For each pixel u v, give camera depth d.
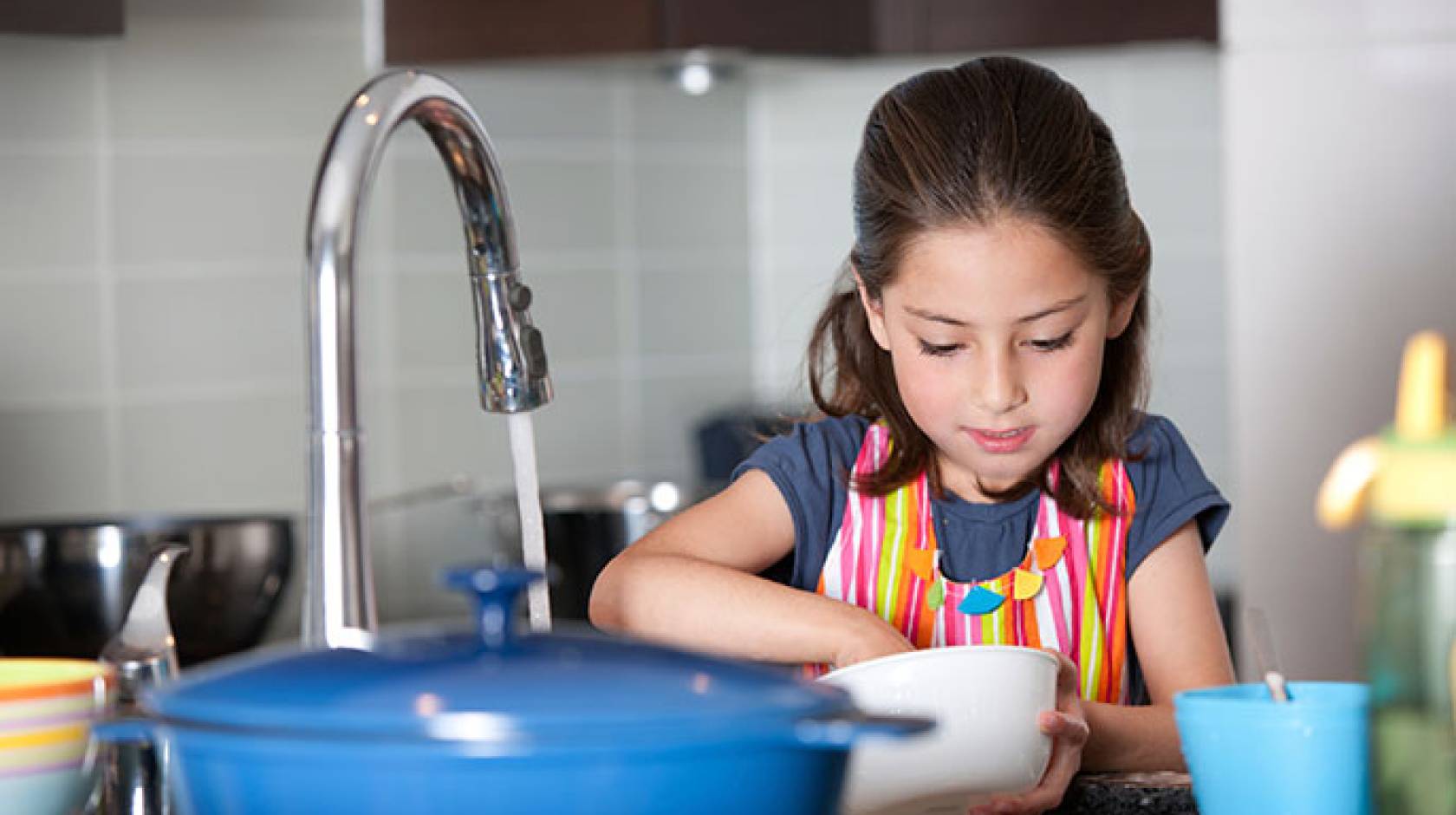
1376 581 0.90
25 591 1.90
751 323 3.62
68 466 2.73
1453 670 0.87
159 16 2.81
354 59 3.03
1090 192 1.36
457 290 3.18
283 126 2.96
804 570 1.54
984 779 1.08
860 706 1.06
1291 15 2.89
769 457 1.56
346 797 0.70
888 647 1.29
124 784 1.02
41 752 0.95
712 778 0.71
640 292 3.42
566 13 2.98
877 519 1.54
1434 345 0.92
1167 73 3.42
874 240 1.39
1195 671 1.50
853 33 3.05
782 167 3.61
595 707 0.69
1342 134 2.89
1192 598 1.53
